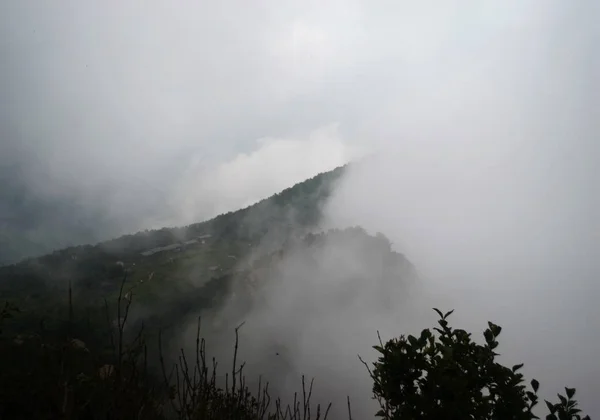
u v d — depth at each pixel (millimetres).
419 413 3248
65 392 2658
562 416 3281
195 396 3119
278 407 3545
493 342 3674
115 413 2670
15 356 3029
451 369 3391
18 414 2713
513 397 3279
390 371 3525
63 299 35625
